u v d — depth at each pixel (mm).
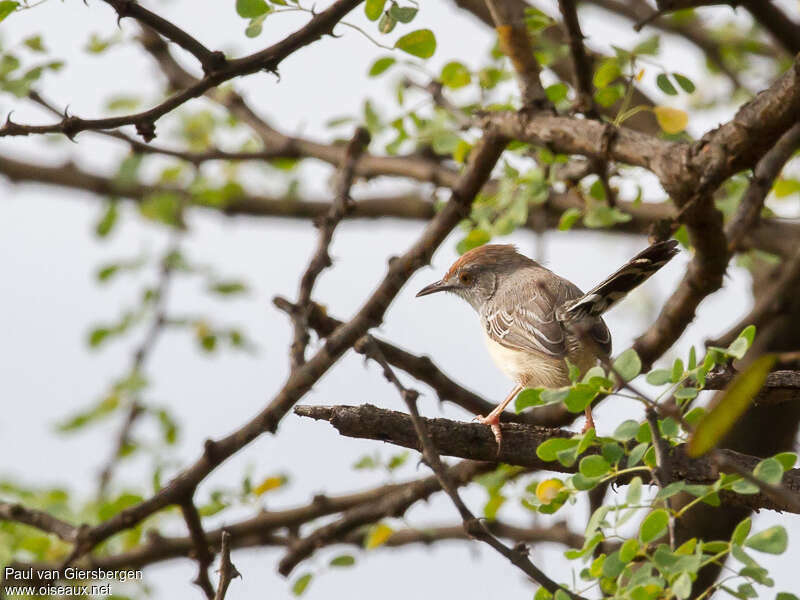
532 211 13477
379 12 8508
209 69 8125
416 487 11797
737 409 4566
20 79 10102
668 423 6379
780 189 12711
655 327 9922
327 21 8211
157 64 14328
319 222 11109
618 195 12469
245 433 9688
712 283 9234
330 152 13977
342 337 9742
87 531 10055
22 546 11953
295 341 9891
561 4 9711
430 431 8109
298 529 12586
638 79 10367
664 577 5918
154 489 11648
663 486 6129
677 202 8375
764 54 15422
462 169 11805
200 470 9789
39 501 12109
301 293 10336
